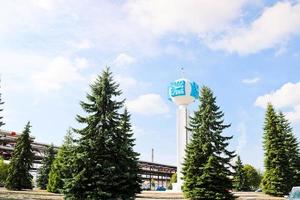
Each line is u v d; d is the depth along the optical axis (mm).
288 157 49812
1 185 65438
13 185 50281
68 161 24891
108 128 25906
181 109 60688
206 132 32812
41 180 63219
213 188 31094
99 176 24219
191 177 32281
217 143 32406
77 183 23703
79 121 25828
